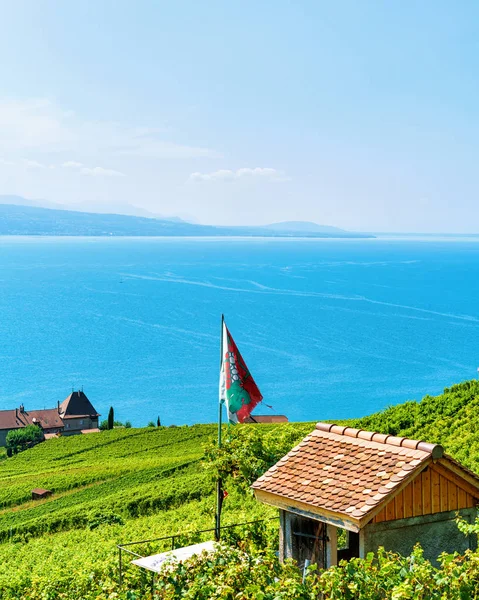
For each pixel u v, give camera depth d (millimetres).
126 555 26906
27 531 58438
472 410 41781
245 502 40031
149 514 56844
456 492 15359
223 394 24578
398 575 12789
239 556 16875
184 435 103062
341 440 16828
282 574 14648
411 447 15336
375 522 14344
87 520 57219
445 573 12547
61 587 23609
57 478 78812
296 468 16328
